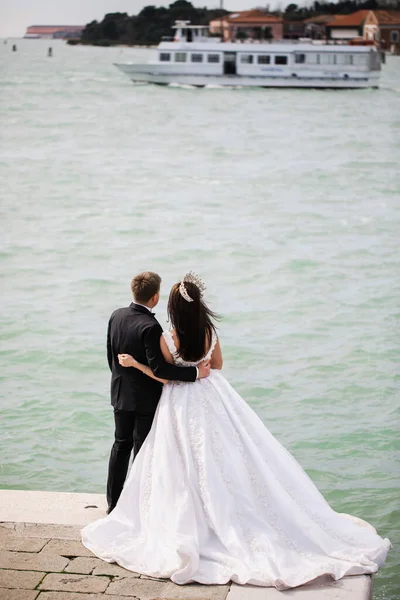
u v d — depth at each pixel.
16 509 6.73
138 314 6.31
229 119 79.81
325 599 5.42
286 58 90.44
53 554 6.03
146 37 189.88
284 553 5.77
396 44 158.88
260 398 14.46
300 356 16.84
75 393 14.59
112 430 12.95
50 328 18.81
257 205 40.50
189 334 6.18
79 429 12.95
